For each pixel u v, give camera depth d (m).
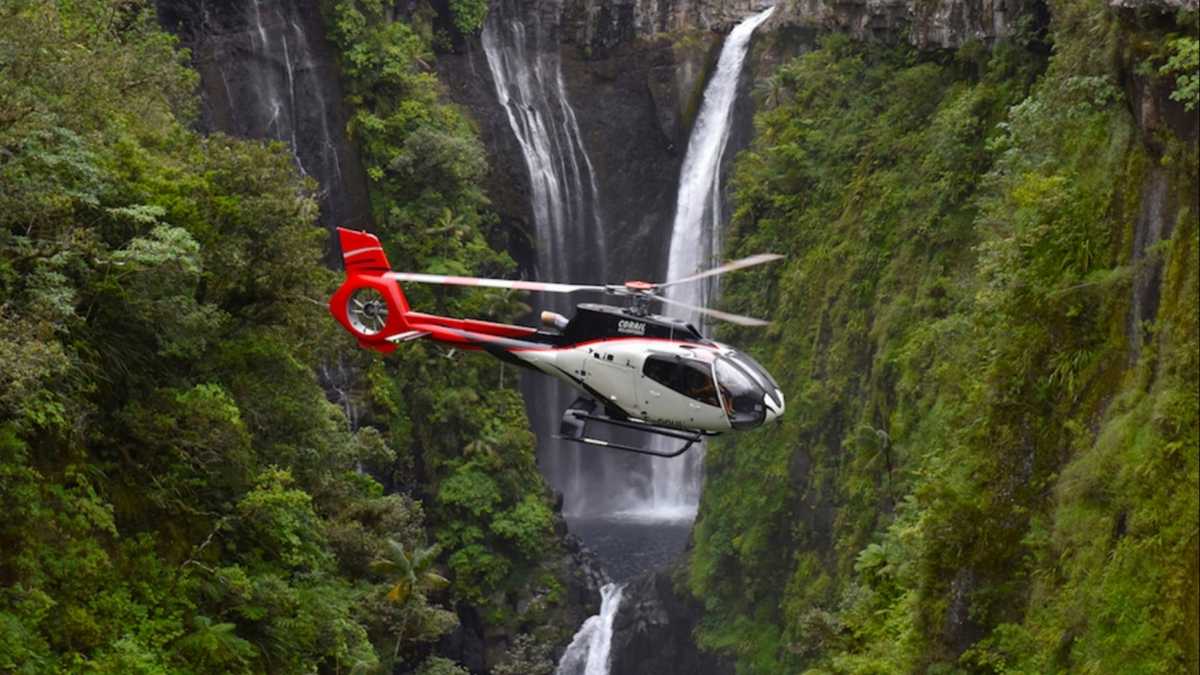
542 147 153.75
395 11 145.38
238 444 68.00
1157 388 51.97
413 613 93.50
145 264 63.25
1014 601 57.94
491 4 153.75
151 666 58.25
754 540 118.31
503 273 144.50
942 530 60.94
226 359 73.12
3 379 52.84
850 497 101.19
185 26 130.88
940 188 103.06
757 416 46.38
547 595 128.25
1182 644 48.44
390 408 129.75
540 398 150.00
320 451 80.62
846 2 127.69
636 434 153.25
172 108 99.75
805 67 132.88
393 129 139.00
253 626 67.31
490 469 131.25
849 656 68.00
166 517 66.31
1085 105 63.25
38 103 60.38
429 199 138.00
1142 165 56.53
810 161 127.69
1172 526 49.66
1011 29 100.81
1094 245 58.69
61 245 58.28
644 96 156.25
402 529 100.94
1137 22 55.38
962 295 93.38
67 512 59.06
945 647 60.00
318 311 77.06
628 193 155.75
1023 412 59.84
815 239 124.31
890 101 119.56
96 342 65.19
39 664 53.44
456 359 133.25
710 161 153.38
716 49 156.25
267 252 73.00
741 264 42.97
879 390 103.38
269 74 134.25
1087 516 53.88
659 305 152.88
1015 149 74.94
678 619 125.50
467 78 151.25
